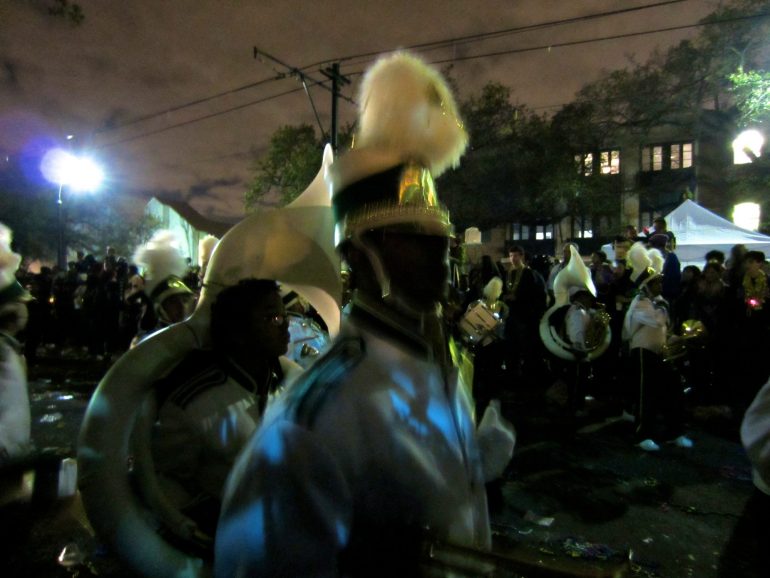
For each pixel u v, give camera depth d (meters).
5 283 2.41
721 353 7.06
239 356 1.78
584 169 26.55
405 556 0.79
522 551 0.87
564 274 6.80
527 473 4.72
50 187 25.95
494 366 5.93
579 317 6.34
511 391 7.71
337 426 0.79
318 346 2.91
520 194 26.22
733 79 16.52
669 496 4.25
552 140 25.78
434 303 0.92
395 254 0.87
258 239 1.64
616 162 28.09
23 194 25.88
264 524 0.74
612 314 7.62
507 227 32.41
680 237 11.66
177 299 2.42
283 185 29.44
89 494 1.36
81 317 11.45
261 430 0.82
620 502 4.14
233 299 1.72
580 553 3.30
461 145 0.97
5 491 2.39
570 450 5.33
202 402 1.66
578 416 6.50
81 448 1.38
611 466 4.91
